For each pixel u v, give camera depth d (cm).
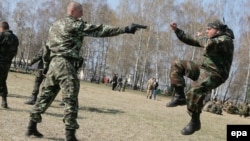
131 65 7244
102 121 1046
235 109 3134
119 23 6469
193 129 591
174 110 2097
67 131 664
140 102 2398
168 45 6450
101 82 7431
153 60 6844
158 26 6369
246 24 5872
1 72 1003
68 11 682
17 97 1374
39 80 1198
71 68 665
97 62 7750
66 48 662
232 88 7356
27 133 712
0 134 702
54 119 951
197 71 587
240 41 6181
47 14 7544
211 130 1262
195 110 580
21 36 7838
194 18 5856
